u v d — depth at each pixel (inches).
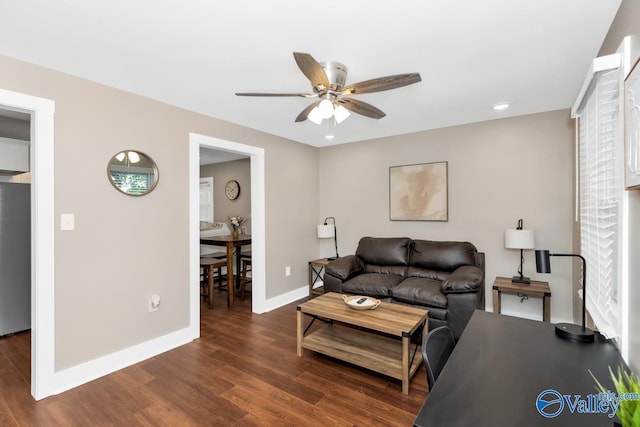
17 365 103.0
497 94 109.0
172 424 74.2
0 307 126.1
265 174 157.2
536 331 61.9
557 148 127.7
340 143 186.7
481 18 65.2
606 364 48.7
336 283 142.4
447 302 115.5
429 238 159.3
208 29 68.7
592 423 35.0
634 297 53.5
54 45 74.9
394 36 71.7
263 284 155.8
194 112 123.6
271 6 60.9
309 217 188.5
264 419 75.9
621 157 58.5
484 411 37.3
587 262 90.4
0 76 78.2
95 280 95.3
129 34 70.6
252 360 105.5
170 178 115.3
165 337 113.5
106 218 97.9
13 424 74.0
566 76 94.0
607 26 68.1
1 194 127.0
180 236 118.9
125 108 102.3
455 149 150.6
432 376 47.8
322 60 82.0
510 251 138.4
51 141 86.0
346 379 93.5
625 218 57.3
